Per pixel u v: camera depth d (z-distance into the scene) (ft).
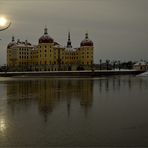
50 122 59.41
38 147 41.09
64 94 124.26
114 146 41.34
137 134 48.44
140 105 86.22
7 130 51.78
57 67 528.22
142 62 569.23
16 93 128.98
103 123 58.18
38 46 542.57
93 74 403.13
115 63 602.85
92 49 569.64
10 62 583.99
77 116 66.85
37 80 266.16
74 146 41.47
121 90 146.92
